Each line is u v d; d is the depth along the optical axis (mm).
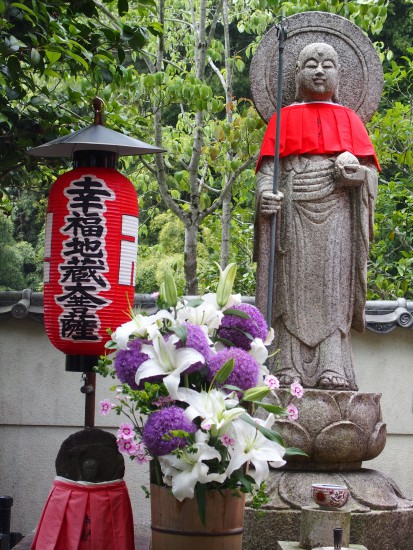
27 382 6469
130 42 5711
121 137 4754
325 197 5375
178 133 8492
